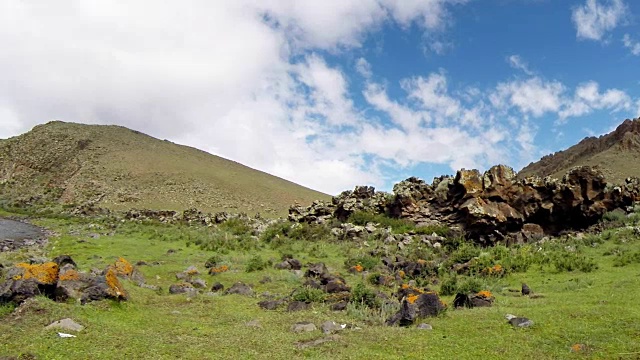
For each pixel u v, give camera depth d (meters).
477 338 10.46
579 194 30.58
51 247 30.56
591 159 72.88
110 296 13.23
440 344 10.12
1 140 119.94
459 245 29.06
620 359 8.64
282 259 25.59
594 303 13.14
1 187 92.06
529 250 24.61
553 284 17.53
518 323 11.27
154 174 98.00
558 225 31.09
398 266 23.52
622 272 18.12
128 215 58.28
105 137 120.50
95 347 9.70
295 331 11.77
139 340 10.40
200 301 15.42
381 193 40.69
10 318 11.33
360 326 12.23
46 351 9.23
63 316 11.42
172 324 12.38
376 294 15.42
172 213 57.50
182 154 124.88
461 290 16.94
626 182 33.00
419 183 38.91
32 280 12.44
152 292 16.58
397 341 10.43
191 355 9.52
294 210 44.31
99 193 84.19
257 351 9.88
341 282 17.78
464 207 32.34
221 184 99.38
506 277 20.09
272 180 125.38
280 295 16.98
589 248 24.28
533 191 31.78
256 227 42.47
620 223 28.45
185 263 24.86
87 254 26.70
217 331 11.73
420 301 13.06
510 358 9.04
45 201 79.19
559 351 9.30
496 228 31.03
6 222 51.56
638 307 12.06
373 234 33.16
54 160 104.69
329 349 9.96
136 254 27.55
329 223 38.94
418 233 32.59
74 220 55.78
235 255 28.28
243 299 16.16
